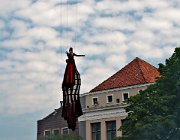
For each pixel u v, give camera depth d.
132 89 88.06
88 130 92.19
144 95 55.94
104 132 89.56
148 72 92.50
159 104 53.53
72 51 20.25
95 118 91.56
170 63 54.88
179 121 52.12
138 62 96.00
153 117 52.62
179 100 52.81
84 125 93.38
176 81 53.22
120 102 88.62
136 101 56.38
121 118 87.31
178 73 53.41
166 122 51.66
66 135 88.81
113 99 89.88
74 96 20.11
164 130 52.41
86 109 93.00
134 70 93.38
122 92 89.19
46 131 102.12
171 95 52.75
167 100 53.03
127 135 55.12
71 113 20.06
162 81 54.97
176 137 52.56
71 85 20.02
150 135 52.75
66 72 20.11
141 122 53.34
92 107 92.25
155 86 56.12
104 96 91.38
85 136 92.44
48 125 102.12
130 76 91.62
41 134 103.00
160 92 54.84
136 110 55.25
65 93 20.19
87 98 93.81
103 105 90.75
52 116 101.88
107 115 89.62
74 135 89.31
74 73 20.08
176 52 55.72
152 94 55.72
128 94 88.38
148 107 54.75
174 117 52.06
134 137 54.22
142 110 54.56
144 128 52.41
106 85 92.25
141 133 53.34
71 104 20.08
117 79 92.50
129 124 57.12
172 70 53.91
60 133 94.25
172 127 51.84
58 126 99.69
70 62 20.14
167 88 54.62
